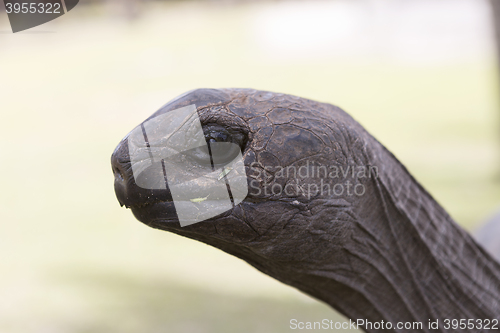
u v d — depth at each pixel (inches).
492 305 55.1
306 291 50.1
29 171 301.7
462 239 54.7
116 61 593.3
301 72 546.0
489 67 530.6
